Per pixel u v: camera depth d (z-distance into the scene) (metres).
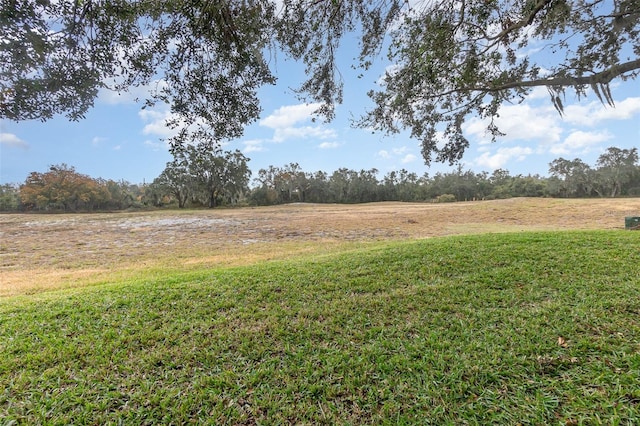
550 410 2.00
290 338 3.02
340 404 2.20
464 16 3.74
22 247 12.50
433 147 5.48
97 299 4.15
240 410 2.18
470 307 3.44
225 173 41.00
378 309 3.53
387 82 4.69
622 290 3.57
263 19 3.44
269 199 47.59
